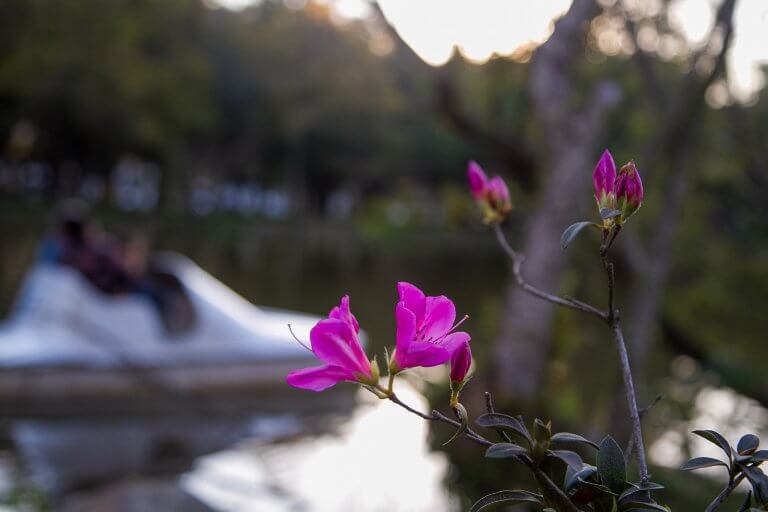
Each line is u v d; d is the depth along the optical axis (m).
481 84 4.11
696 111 3.17
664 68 3.91
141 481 5.32
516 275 1.04
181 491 5.24
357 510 4.79
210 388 7.60
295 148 59.47
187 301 7.88
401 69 4.03
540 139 4.03
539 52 3.79
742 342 4.17
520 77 4.07
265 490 5.23
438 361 0.81
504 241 1.39
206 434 6.44
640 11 3.60
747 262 4.08
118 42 40.00
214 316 7.89
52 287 7.52
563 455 0.80
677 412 4.20
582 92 4.30
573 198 3.85
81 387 7.10
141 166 57.28
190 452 6.07
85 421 6.72
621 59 4.19
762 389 4.04
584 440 0.81
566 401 4.09
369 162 59.81
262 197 65.62
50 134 43.06
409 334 0.82
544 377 4.08
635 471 2.69
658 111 3.62
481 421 0.83
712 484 3.26
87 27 39.16
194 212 55.47
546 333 3.94
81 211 7.93
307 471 5.61
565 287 4.51
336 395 7.78
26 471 5.42
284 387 7.79
